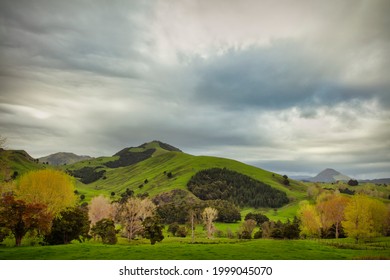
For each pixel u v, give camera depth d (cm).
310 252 5347
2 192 7375
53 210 8275
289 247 5800
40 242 7288
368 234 9119
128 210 11406
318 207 12550
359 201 9581
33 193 8638
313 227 11769
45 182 9350
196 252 5025
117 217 12556
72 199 10056
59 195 9388
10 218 6197
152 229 10038
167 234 15475
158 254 4850
